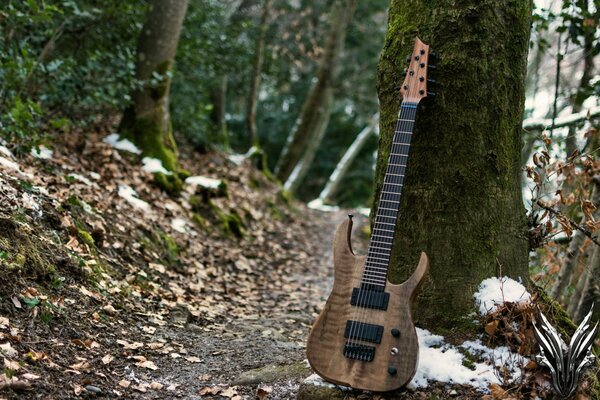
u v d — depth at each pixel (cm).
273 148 2197
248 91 1582
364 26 1906
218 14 1198
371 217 397
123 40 818
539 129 566
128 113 832
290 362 420
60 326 388
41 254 430
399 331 320
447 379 335
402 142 354
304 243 1023
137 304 484
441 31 369
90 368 361
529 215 392
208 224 807
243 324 525
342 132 2298
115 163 753
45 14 579
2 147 544
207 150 1169
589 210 390
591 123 547
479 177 365
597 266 497
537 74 779
